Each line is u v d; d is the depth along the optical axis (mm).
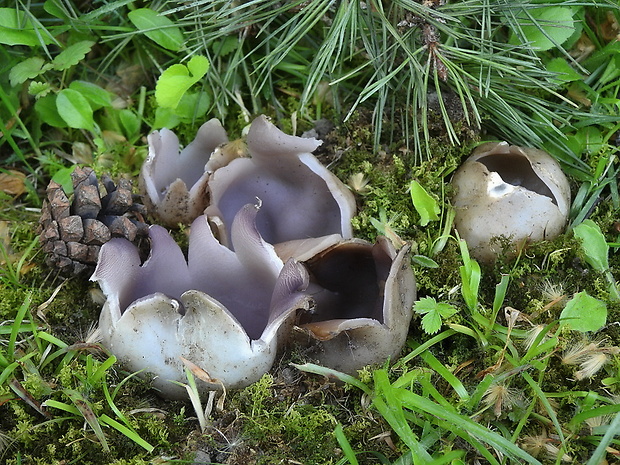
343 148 499
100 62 531
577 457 410
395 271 412
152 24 502
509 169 484
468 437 398
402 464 401
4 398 413
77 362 427
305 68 512
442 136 488
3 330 437
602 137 490
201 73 479
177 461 402
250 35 510
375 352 417
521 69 475
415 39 467
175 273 431
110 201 458
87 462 406
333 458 407
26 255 466
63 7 504
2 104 514
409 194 479
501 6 457
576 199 482
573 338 436
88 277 464
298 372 427
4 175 509
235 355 401
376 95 505
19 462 399
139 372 410
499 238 455
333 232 477
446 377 415
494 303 437
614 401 420
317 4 467
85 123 499
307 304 401
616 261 469
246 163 467
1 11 493
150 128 526
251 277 431
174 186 459
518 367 415
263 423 412
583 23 499
